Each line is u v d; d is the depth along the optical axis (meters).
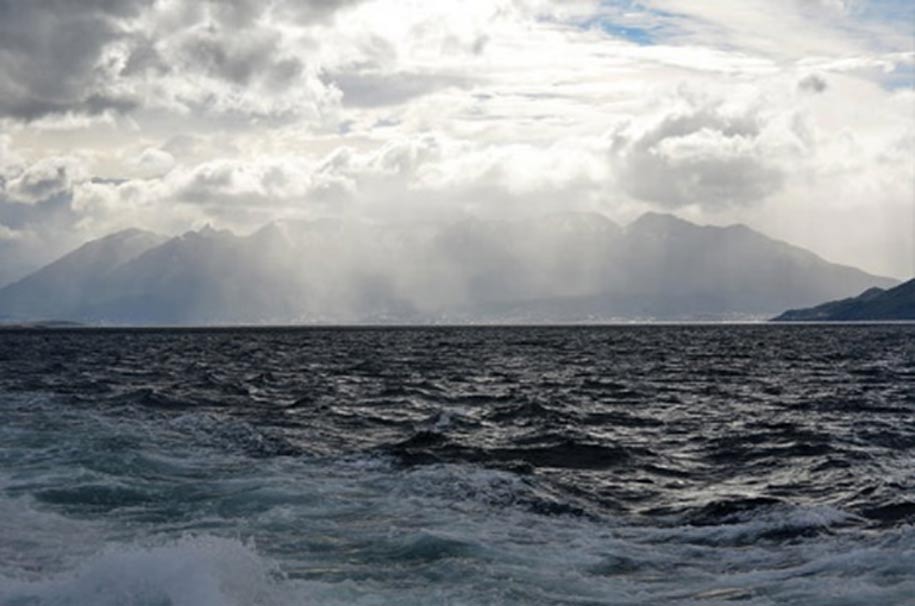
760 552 18.84
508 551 18.56
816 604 15.14
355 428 38.88
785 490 25.56
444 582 16.28
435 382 67.12
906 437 35.66
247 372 79.19
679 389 61.38
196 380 67.25
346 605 14.72
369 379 70.31
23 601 13.63
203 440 33.84
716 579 16.89
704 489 26.06
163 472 27.08
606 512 23.03
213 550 15.63
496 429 37.94
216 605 13.38
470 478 25.95
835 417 43.56
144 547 18.39
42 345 169.00
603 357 112.94
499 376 74.75
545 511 22.72
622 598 15.75
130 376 72.56
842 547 18.91
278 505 22.61
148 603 13.41
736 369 85.75
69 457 29.06
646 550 19.16
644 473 28.59
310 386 62.56
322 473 27.20
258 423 40.22
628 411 46.47
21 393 54.00
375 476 26.67
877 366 90.31
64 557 17.84
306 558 17.73
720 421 41.97
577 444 33.41
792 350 133.88
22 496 23.19
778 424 39.88
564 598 15.68
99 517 21.27
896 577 16.42
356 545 18.73
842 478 26.84
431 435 34.62
